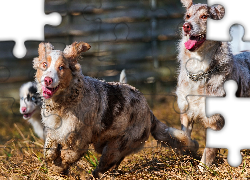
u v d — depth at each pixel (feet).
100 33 44.09
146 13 44.98
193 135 28.78
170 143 27.25
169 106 39.06
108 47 44.57
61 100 22.08
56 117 22.24
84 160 26.03
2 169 24.72
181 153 27.12
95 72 44.04
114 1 44.57
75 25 42.45
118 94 24.39
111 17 44.60
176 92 27.22
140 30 45.11
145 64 45.06
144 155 27.58
